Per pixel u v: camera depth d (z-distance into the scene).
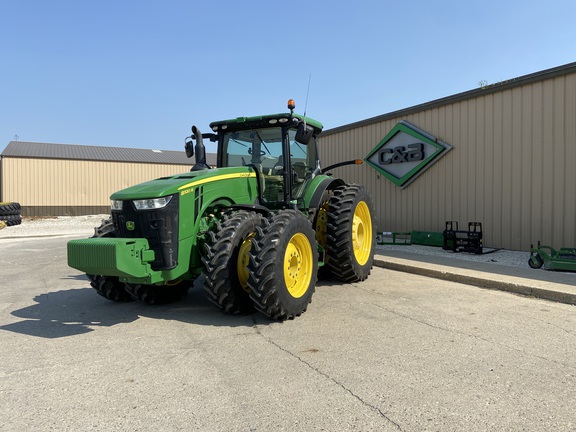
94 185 33.50
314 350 3.93
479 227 9.82
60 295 6.50
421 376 3.33
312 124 6.73
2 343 4.28
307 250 5.23
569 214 8.19
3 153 31.23
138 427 2.67
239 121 6.20
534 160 8.71
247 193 5.80
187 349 4.02
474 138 9.86
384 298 5.85
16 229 22.17
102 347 4.12
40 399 3.06
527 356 3.72
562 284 6.05
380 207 12.55
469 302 5.60
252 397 3.04
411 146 11.28
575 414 2.74
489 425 2.62
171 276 4.68
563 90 8.21
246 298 5.02
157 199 4.63
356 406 2.88
